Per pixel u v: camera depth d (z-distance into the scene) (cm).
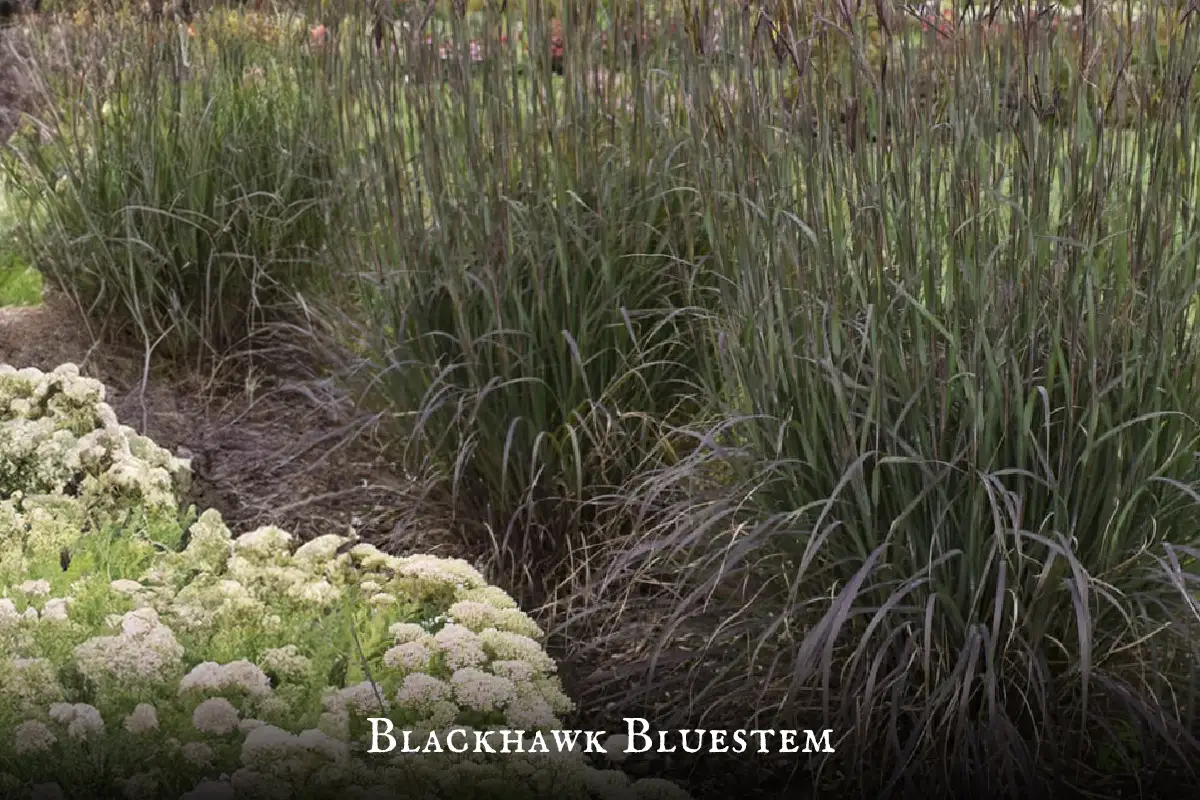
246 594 253
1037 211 254
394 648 235
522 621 254
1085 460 248
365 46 354
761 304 268
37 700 220
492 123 329
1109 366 253
